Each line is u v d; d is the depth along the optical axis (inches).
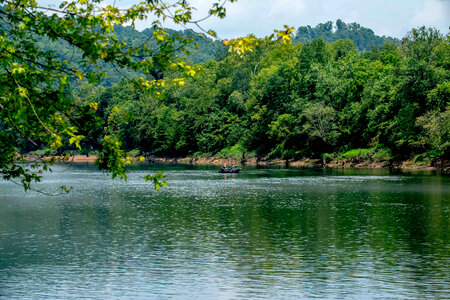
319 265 856.3
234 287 738.8
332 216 1368.1
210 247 1000.2
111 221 1310.3
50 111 358.9
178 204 1652.3
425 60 3331.7
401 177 2610.7
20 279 781.3
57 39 341.7
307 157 4099.4
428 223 1242.6
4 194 1983.3
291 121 4222.4
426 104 3142.2
